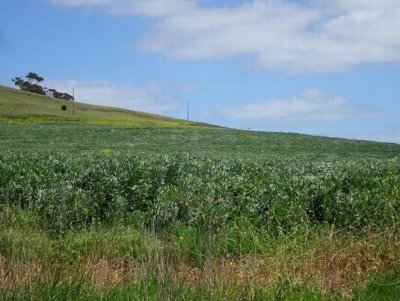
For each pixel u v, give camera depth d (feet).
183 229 37.52
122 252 32.27
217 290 22.08
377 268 26.96
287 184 50.44
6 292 21.04
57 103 472.03
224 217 38.68
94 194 46.01
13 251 25.68
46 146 168.04
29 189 47.55
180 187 50.16
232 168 66.59
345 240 33.50
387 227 34.35
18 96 463.42
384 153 167.63
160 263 23.44
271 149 174.60
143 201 46.62
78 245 33.73
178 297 21.54
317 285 24.34
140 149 167.02
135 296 21.74
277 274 25.04
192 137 212.02
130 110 504.02
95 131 224.94
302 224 39.40
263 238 35.27
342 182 53.26
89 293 22.36
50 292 21.76
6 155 78.28
